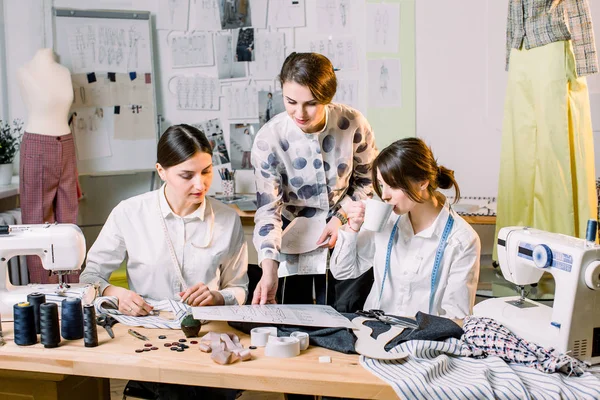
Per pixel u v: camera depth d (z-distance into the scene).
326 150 2.42
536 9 3.41
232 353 1.72
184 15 4.27
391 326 1.92
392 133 4.26
